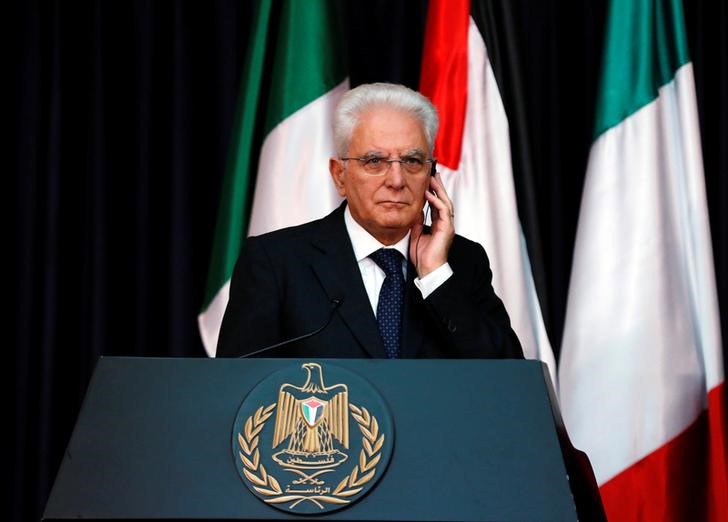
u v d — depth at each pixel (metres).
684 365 11.85
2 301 13.41
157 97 13.91
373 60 13.91
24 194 13.51
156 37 13.95
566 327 12.12
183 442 5.17
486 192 12.26
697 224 12.20
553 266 13.59
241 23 14.02
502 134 12.45
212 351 12.08
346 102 7.69
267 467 5.07
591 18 14.05
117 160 13.73
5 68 13.72
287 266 7.59
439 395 5.33
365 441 5.14
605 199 12.21
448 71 12.48
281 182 12.12
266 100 13.08
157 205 13.74
